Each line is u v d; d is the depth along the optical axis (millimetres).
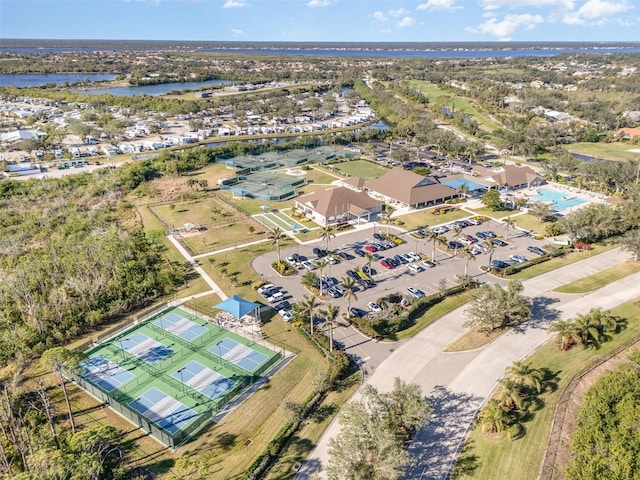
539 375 66375
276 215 141750
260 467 55969
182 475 52719
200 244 121375
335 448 53000
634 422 54469
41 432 61406
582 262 107625
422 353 77438
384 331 82500
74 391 70688
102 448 56625
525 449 58156
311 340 80938
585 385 68312
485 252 114000
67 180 172375
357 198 140625
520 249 116000
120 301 93062
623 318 83875
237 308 83938
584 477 49281
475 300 81625
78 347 81125
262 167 193125
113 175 175500
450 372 72750
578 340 75000
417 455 58062
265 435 61875
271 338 82812
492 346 78375
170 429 63062
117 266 102812
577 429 58156
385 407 59156
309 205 140000
